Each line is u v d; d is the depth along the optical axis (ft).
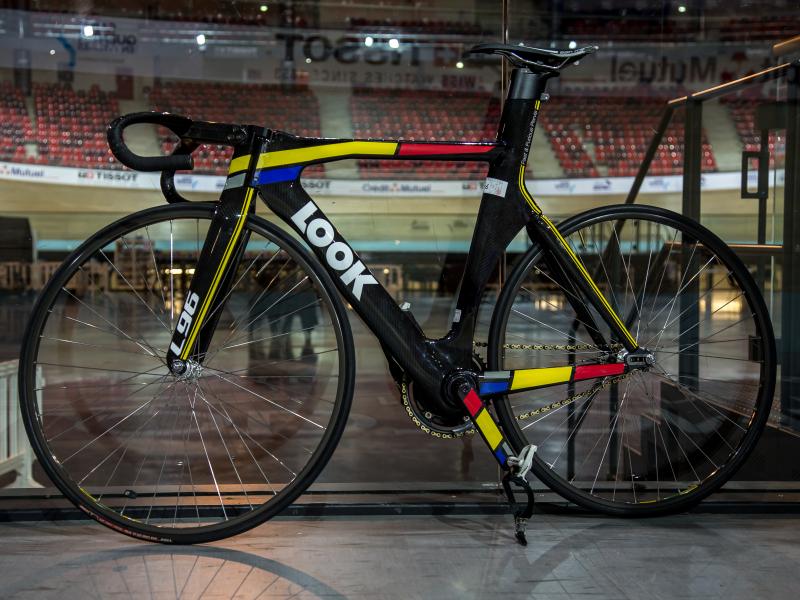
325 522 5.59
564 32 15.35
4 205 24.70
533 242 5.49
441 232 14.84
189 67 26.40
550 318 7.16
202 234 6.37
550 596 4.39
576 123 25.49
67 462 7.59
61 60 24.66
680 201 10.66
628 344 5.53
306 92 27.81
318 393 9.93
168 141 20.20
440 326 7.07
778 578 4.65
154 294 9.86
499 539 5.26
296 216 5.14
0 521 5.52
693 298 7.92
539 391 7.93
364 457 8.45
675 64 23.56
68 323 10.79
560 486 5.51
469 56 27.48
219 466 7.69
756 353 6.77
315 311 9.15
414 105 27.68
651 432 7.52
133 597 4.34
